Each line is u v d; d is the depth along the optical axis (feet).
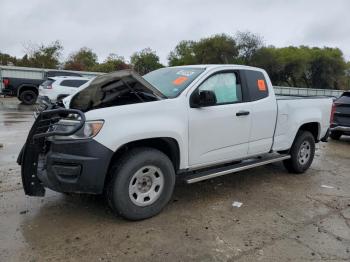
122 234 13.03
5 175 19.51
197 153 15.75
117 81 14.16
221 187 18.86
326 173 22.75
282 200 17.25
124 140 13.17
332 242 13.05
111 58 211.41
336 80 215.10
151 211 14.33
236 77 17.66
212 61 193.36
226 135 16.75
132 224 13.88
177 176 16.21
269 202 16.89
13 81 65.92
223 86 17.01
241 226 14.11
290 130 20.36
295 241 13.01
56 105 15.58
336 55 212.84
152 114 14.02
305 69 203.31
